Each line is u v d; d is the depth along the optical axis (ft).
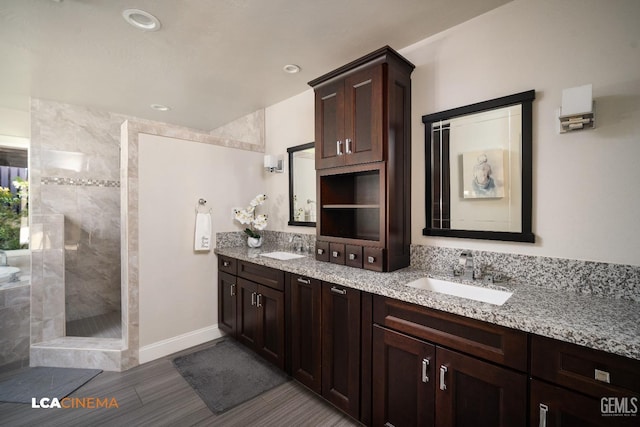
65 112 10.33
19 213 10.52
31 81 8.41
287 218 9.98
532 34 5.02
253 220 9.70
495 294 4.89
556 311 3.77
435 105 6.22
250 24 5.80
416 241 6.50
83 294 10.89
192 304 8.91
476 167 5.64
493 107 5.38
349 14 5.51
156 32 6.04
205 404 6.15
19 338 8.20
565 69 4.73
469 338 4.04
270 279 7.39
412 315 4.65
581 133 4.60
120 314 11.21
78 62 7.26
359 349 5.35
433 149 6.21
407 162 6.43
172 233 8.48
